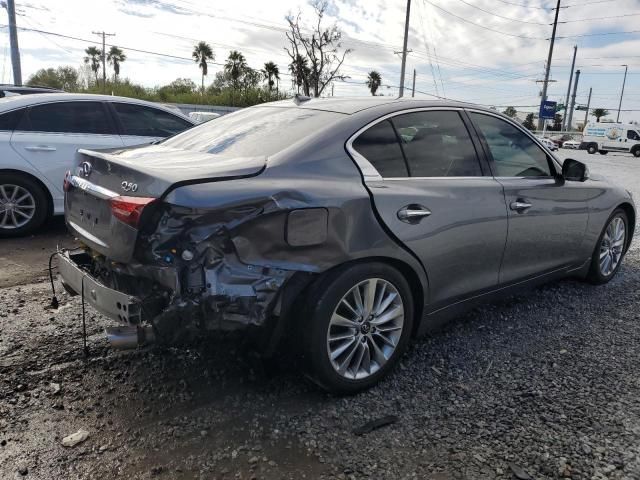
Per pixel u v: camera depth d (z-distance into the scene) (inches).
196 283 97.7
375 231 113.5
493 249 140.9
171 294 98.3
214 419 107.9
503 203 141.3
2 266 198.7
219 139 129.9
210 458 96.3
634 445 101.3
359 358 117.3
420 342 145.6
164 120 276.4
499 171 145.7
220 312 98.8
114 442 100.0
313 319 108.2
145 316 98.6
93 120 253.1
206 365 128.5
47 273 192.1
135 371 125.3
